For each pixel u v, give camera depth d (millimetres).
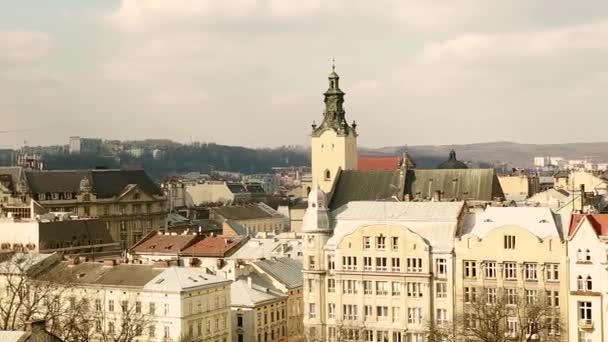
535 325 178875
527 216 194125
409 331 199500
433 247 197875
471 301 189750
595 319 179375
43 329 129250
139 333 180875
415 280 199000
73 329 185625
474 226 198875
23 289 189875
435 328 183000
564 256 183875
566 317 183750
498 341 172625
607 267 178500
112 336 190500
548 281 186250
